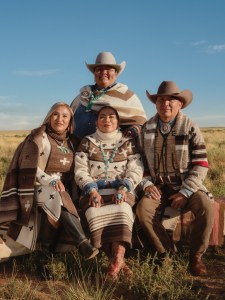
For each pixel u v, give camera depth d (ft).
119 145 16.51
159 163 16.42
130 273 14.30
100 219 14.90
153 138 16.42
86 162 16.33
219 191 29.43
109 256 15.19
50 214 14.90
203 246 15.43
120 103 19.27
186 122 16.21
